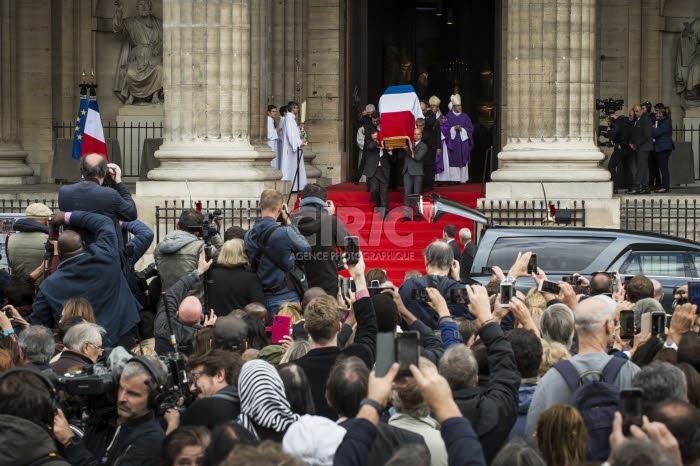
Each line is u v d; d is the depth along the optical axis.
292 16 38.53
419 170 32.81
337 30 40.50
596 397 9.17
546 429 8.06
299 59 39.00
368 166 33.81
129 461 9.09
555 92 30.98
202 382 10.33
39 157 42.06
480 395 9.57
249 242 17.45
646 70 40.81
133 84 40.84
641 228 32.66
